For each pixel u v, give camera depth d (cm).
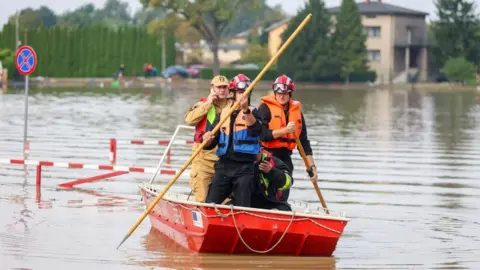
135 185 3212
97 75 17062
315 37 16288
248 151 2116
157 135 5178
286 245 2098
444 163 4031
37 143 4572
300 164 3925
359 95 12031
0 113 6881
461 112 8062
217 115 2189
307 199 2953
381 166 3881
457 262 2097
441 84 17088
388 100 10512
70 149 4306
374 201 2955
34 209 2694
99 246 2195
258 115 2167
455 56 17775
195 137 2238
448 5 17725
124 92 11800
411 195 3097
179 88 13825
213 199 2147
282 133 2186
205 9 17950
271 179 2150
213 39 18612
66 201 2852
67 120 6300
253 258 2084
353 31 16512
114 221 2530
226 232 2047
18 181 3259
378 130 5841
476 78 16912
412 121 6769
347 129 5884
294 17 16588
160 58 17525
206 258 2073
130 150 4325
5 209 2684
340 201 2944
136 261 2041
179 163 3838
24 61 3900
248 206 2127
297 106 2283
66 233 2345
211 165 2236
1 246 2173
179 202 2120
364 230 2478
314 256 2125
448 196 3088
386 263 2080
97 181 3306
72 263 2014
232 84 2170
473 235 2427
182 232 2169
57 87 13138
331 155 4288
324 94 12312
